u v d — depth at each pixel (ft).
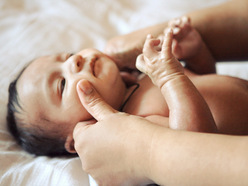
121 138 1.77
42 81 2.57
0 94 3.14
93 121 2.32
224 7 2.94
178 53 2.71
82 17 4.48
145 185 2.02
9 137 2.90
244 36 2.89
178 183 1.50
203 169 1.41
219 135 1.50
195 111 1.87
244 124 2.21
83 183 2.24
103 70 2.54
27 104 2.62
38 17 4.35
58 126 2.57
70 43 4.06
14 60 3.58
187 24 2.68
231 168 1.33
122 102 2.70
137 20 4.52
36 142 2.74
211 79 2.50
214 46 3.02
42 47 3.86
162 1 4.81
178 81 1.95
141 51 2.78
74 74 2.47
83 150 1.95
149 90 2.65
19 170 2.43
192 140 1.52
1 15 4.42
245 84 2.43
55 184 2.24
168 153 1.55
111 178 1.89
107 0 4.83
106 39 4.30
